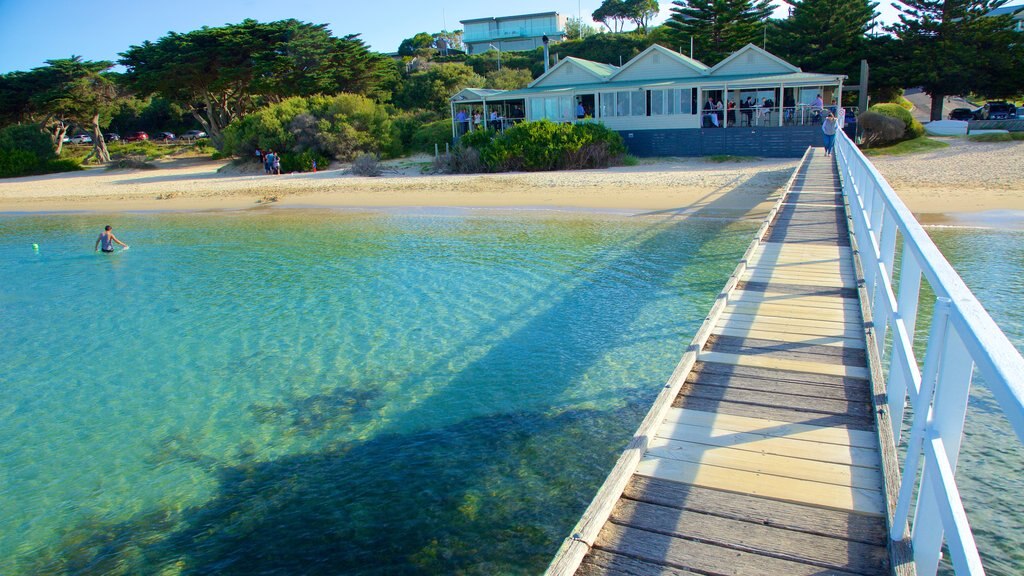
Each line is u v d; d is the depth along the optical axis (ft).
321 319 39.11
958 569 6.61
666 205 71.56
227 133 151.74
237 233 70.90
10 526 20.33
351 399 28.09
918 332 31.83
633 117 115.14
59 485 22.52
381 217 76.74
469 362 31.42
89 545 19.24
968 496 18.70
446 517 19.53
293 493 21.33
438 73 202.39
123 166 167.63
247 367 32.30
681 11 172.14
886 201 15.88
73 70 184.96
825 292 24.58
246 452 24.12
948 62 140.77
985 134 103.91
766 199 70.95
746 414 15.14
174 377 31.53
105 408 28.45
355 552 18.21
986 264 42.63
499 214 73.56
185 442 25.11
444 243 59.00
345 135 139.03
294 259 56.08
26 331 39.75
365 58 185.26
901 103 160.04
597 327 35.17
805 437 13.96
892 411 14.07
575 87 120.26
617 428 24.26
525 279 45.34
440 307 40.16
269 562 18.04
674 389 15.99
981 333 6.47
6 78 184.85
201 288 47.96
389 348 33.83
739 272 26.27
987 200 63.31
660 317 36.19
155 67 175.83
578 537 10.80
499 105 142.00
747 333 20.47
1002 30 139.85
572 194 82.43
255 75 173.17
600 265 47.93
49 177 160.15
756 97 116.57
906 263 13.00
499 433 24.44
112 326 40.01
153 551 18.80
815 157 81.20
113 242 68.64
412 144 153.48
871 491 11.92
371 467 22.62
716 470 12.87
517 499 20.24
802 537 10.82
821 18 149.28
